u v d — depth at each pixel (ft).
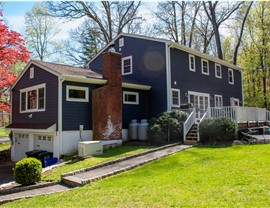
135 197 18.17
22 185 26.27
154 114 54.29
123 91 50.55
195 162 27.86
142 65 58.03
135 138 48.75
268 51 95.09
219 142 40.93
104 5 93.97
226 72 76.48
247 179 19.85
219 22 92.63
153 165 28.66
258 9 94.84
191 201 16.22
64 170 30.40
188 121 45.68
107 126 42.52
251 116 50.52
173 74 54.54
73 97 42.47
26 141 50.19
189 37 100.78
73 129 41.75
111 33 95.35
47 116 43.34
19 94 53.88
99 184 23.67
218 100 70.03
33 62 48.62
